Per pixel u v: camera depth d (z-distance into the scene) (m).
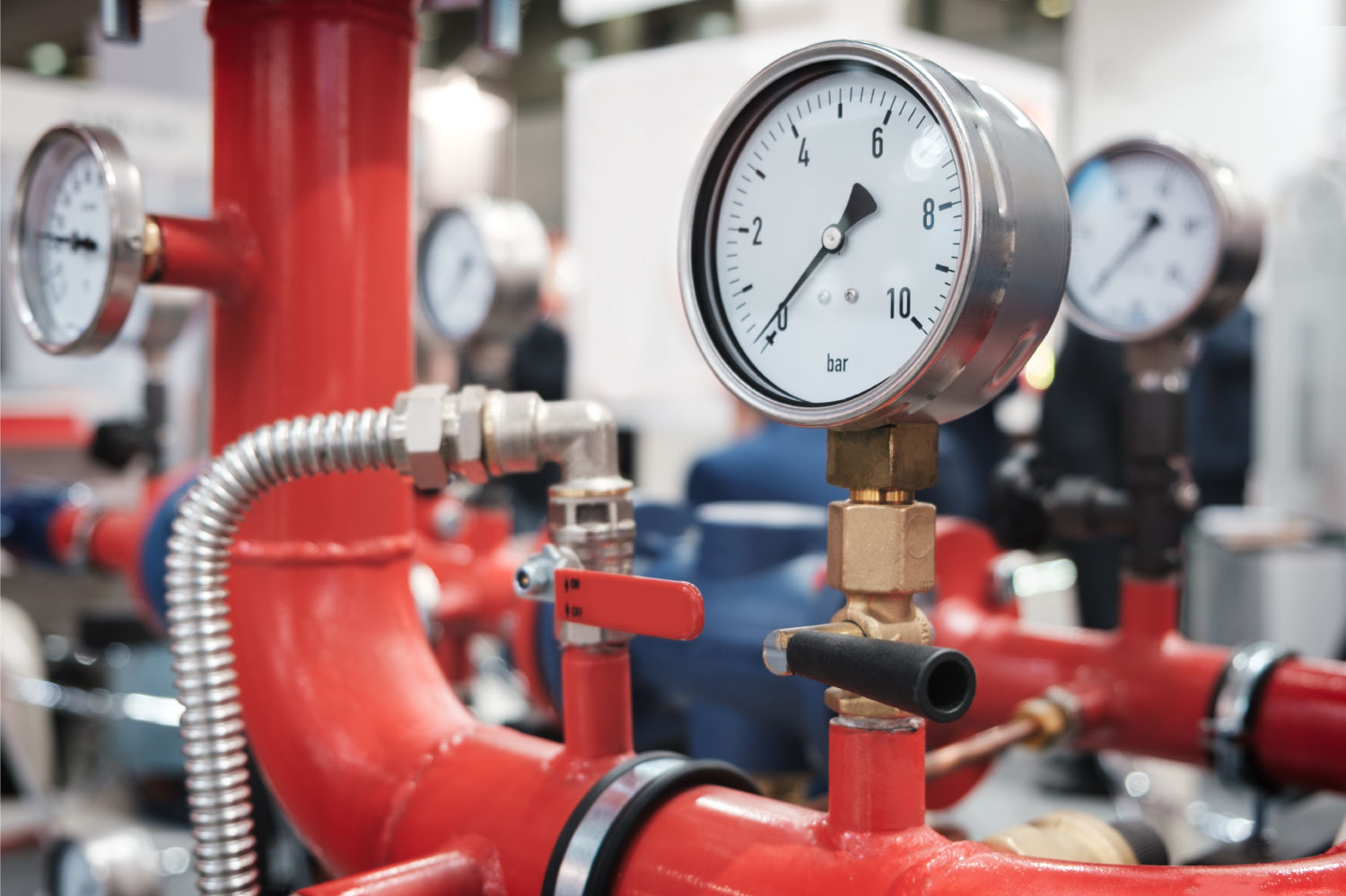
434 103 4.29
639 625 0.65
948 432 2.41
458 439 0.77
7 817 2.33
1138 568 1.27
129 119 3.20
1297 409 2.77
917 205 0.58
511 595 2.05
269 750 0.94
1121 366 2.88
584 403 0.78
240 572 0.97
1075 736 1.23
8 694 2.17
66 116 3.12
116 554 2.18
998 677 1.38
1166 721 1.23
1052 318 0.59
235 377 0.97
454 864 0.75
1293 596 2.42
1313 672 1.15
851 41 0.59
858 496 0.63
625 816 0.69
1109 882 0.58
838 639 0.58
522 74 8.80
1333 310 2.66
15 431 3.31
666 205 3.37
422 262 2.15
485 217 2.03
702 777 0.73
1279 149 4.27
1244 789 1.20
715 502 1.80
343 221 0.95
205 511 0.78
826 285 0.61
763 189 0.64
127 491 3.40
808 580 1.37
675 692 1.49
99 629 2.38
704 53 3.25
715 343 0.66
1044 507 1.34
